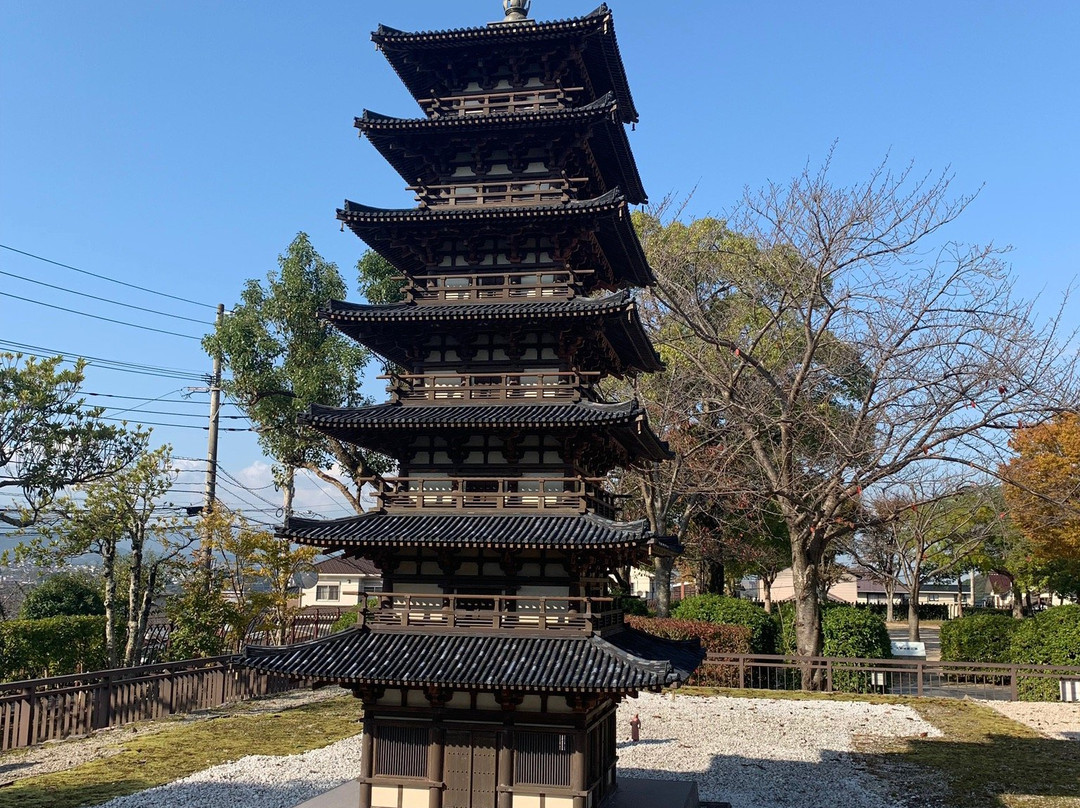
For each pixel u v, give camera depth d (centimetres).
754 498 5062
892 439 4106
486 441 2269
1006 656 4825
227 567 4672
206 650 4278
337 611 6469
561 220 2331
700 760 3006
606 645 1978
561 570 2108
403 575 2178
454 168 2562
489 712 2031
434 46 2558
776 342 4950
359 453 5997
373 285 5906
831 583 7025
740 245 5234
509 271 2428
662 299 4834
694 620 4856
